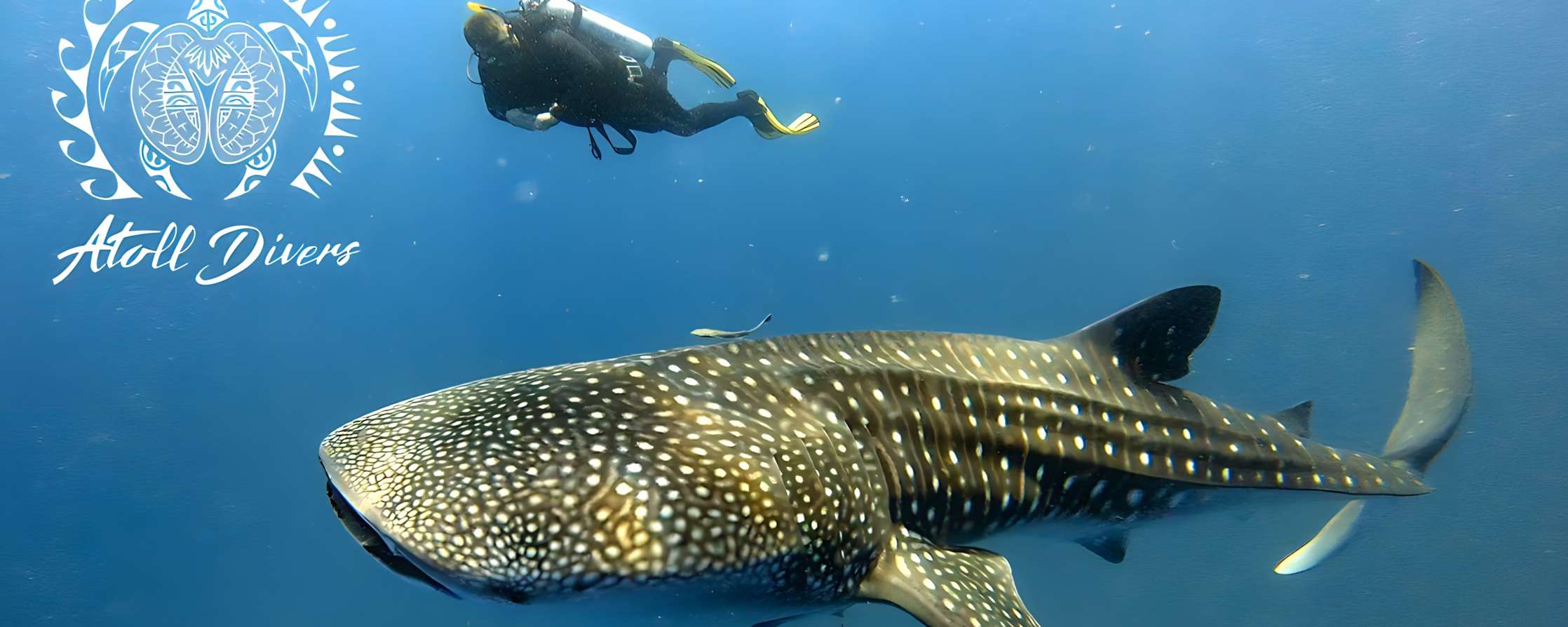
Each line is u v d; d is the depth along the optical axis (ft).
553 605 8.27
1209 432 14.78
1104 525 14.34
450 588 8.27
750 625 9.98
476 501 8.15
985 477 12.24
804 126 30.83
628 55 24.35
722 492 8.67
